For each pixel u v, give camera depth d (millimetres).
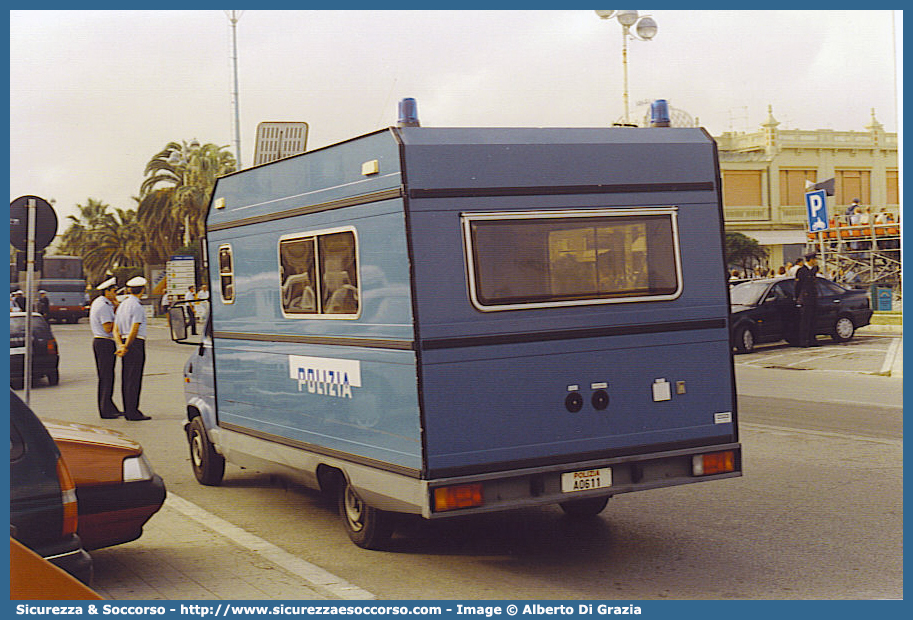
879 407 12578
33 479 4617
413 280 5555
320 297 6512
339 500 6668
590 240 6035
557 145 5973
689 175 6359
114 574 5984
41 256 11656
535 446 5832
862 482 8305
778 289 20578
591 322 6004
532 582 5805
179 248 45812
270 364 7250
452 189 5676
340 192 6203
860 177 54562
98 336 12812
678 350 6281
